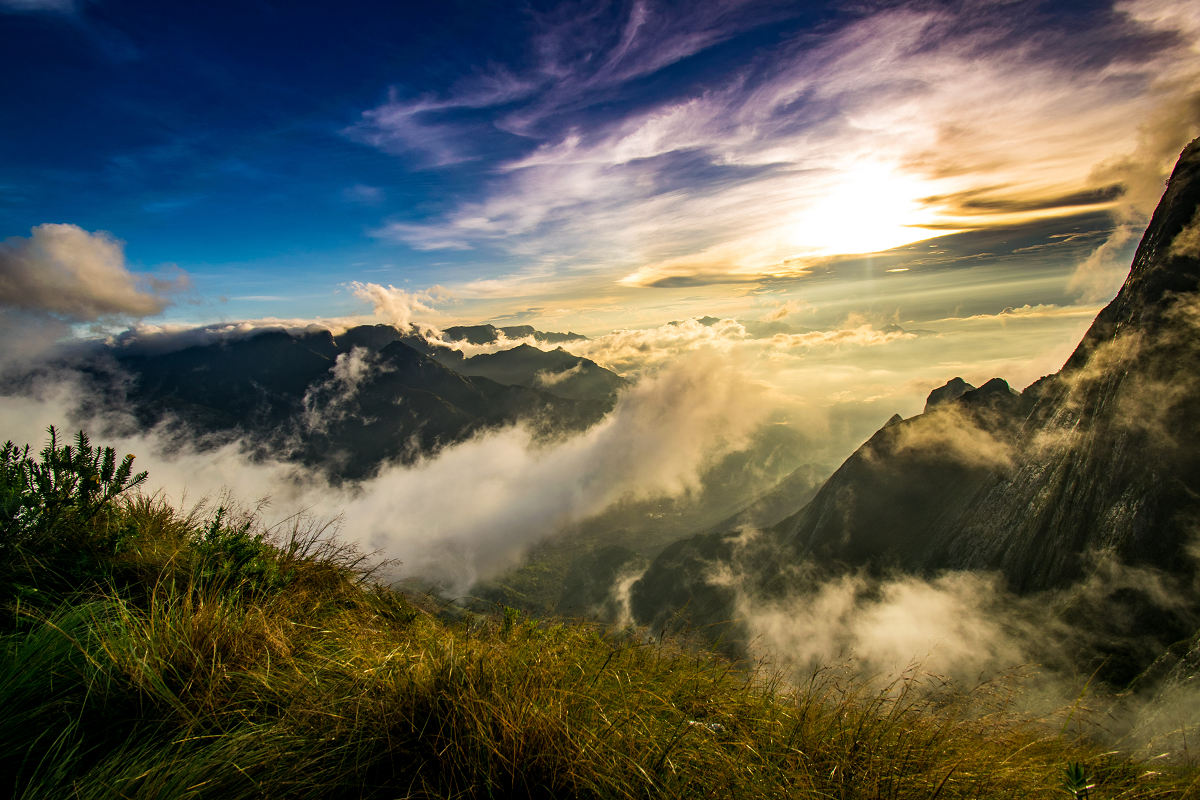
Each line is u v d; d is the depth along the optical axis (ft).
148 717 9.05
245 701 9.66
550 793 8.10
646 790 8.20
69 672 9.62
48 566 13.64
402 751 8.46
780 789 8.63
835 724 10.66
